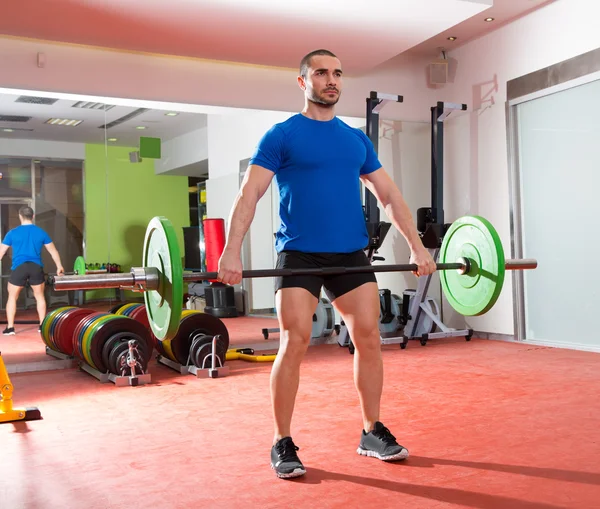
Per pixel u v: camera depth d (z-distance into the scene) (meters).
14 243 5.70
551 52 5.83
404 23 5.04
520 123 6.22
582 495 2.16
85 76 5.43
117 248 5.97
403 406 3.54
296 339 2.36
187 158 6.43
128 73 5.59
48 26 4.89
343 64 6.11
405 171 6.92
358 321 2.45
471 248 2.74
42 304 5.76
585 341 5.64
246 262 7.43
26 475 2.53
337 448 2.76
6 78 5.17
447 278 2.91
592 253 5.55
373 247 5.99
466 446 2.75
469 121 6.75
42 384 4.58
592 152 5.52
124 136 6.04
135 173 6.11
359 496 2.19
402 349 5.88
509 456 2.60
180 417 3.46
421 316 6.36
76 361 5.33
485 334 6.59
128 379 4.44
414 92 6.98
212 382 4.48
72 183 5.81
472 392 3.88
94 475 2.51
